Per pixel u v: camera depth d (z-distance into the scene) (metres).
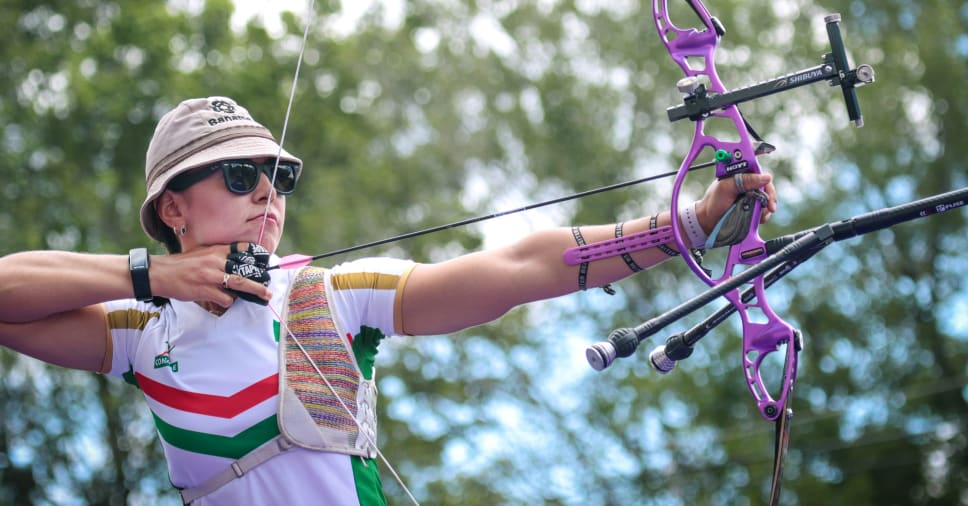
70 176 25.83
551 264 5.29
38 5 26.81
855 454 33.12
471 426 29.86
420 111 33.88
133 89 26.06
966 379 33.00
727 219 5.16
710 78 5.27
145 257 5.28
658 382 31.25
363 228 29.02
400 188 31.69
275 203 5.57
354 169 29.39
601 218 33.62
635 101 34.41
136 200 25.70
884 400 33.47
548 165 34.09
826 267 34.44
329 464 5.14
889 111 34.38
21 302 5.21
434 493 28.77
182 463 5.24
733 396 31.92
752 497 31.00
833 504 31.81
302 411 5.14
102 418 25.62
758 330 5.20
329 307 5.32
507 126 34.34
